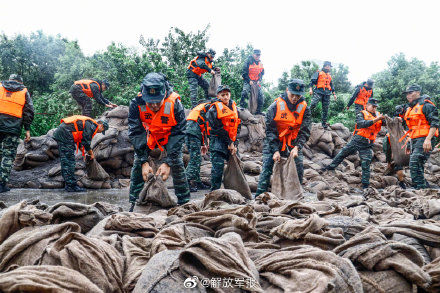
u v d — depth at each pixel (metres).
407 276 1.97
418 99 6.95
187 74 10.34
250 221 2.83
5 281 1.56
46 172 7.93
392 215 3.86
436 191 5.54
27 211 2.66
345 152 8.27
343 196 5.93
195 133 7.21
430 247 2.56
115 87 15.04
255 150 10.62
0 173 6.63
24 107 6.66
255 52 11.72
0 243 2.51
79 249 2.00
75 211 3.12
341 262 1.88
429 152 6.81
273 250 2.28
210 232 2.79
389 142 8.48
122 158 8.55
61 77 19.53
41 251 2.13
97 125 7.42
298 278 1.77
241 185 5.70
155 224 3.16
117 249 2.48
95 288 1.70
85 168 7.95
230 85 15.51
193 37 18.67
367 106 7.92
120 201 6.04
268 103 18.14
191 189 7.29
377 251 2.07
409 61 25.14
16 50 26.28
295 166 5.37
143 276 1.78
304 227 2.49
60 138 6.98
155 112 4.11
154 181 4.62
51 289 1.56
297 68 20.19
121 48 16.22
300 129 5.48
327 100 11.75
